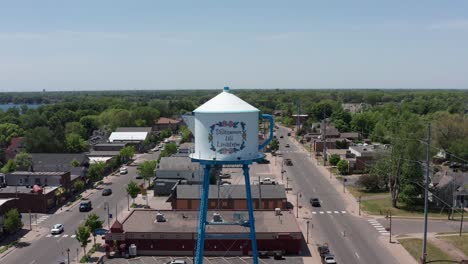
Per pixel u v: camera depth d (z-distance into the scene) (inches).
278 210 2623.0
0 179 3501.5
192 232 2285.9
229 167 4709.6
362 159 4404.5
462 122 4874.5
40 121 7116.1
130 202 3378.4
